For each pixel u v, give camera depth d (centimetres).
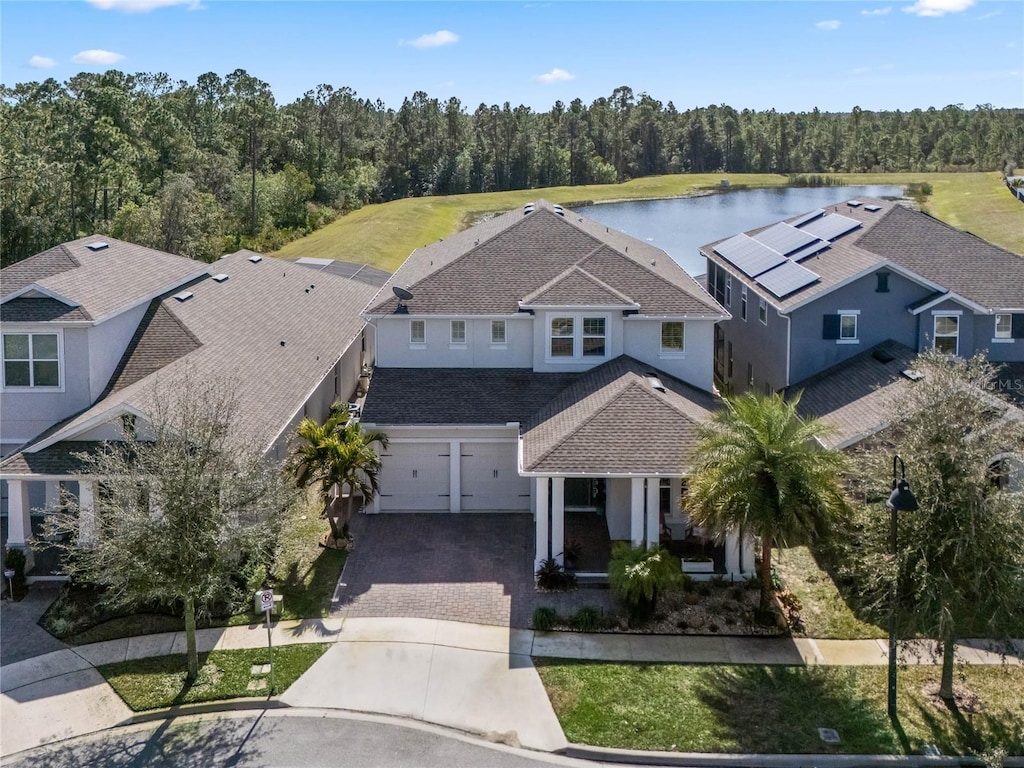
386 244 7662
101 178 6419
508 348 2872
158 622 2069
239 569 2044
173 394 2272
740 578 2272
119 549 1716
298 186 9000
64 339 2475
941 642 1770
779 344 3173
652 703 1772
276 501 1873
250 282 3675
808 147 14475
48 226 5812
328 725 1708
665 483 2456
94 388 2519
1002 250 3247
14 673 1873
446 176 12088
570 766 1603
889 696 1725
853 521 1845
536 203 3856
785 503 1880
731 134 14588
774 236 3919
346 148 11994
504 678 1861
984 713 1736
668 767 1606
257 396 2648
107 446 1998
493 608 2153
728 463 1931
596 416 2355
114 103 7388
